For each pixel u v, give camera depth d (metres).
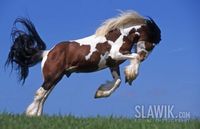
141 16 16.11
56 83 15.24
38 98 15.06
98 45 15.41
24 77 16.16
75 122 11.62
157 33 16.28
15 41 16.02
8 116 12.10
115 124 11.45
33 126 10.79
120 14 15.97
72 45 15.33
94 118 12.43
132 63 15.73
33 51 15.99
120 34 15.70
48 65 15.20
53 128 10.73
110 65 15.69
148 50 16.17
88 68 15.48
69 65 15.27
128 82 15.93
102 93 15.67
